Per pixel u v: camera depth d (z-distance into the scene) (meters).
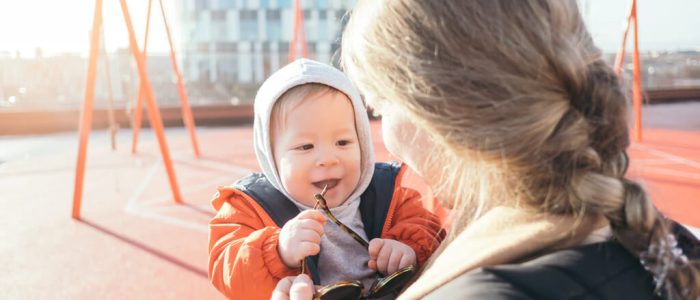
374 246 0.98
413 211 1.23
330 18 29.33
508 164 0.54
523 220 0.57
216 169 5.14
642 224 0.53
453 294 0.52
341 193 1.13
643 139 6.78
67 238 2.94
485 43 0.54
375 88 0.67
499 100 0.53
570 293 0.50
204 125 10.66
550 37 0.54
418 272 0.83
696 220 3.04
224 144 7.11
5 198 3.97
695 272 0.56
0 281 2.34
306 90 1.11
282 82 1.12
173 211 3.50
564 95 0.54
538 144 0.53
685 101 14.75
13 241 2.90
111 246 2.81
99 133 9.39
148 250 2.73
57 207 3.65
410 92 0.58
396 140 0.76
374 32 0.62
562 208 0.55
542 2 0.56
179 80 5.75
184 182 4.51
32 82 10.87
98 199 3.89
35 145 7.82
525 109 0.52
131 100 6.25
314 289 0.83
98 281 2.33
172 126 10.70
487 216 0.61
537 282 0.51
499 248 0.56
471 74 0.54
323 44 28.83
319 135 1.10
